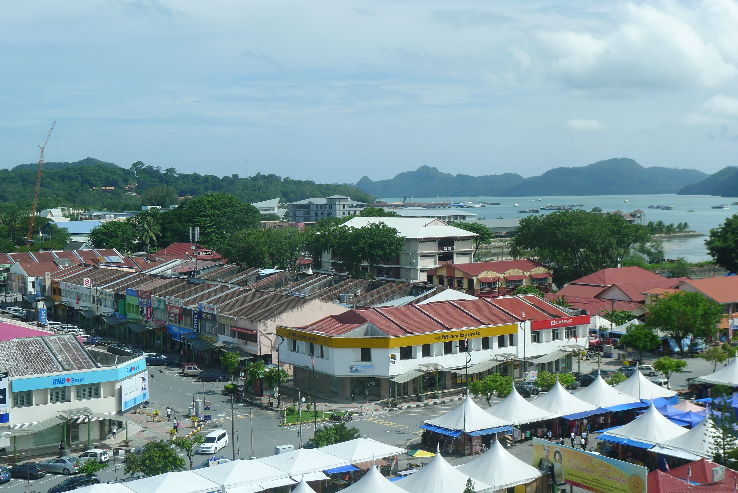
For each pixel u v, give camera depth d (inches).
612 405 3422.7
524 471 2544.3
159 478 2490.2
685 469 2448.3
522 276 7391.7
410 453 3088.1
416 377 4146.2
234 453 3159.5
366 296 5703.7
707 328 5044.3
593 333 5467.5
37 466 3021.7
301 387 4443.9
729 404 2979.8
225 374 4753.9
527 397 4141.2
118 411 3597.4
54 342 3796.8
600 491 2395.4
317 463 2691.9
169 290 6013.8
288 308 4837.6
